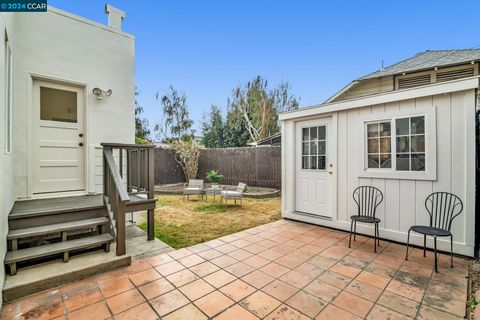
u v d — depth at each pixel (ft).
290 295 7.22
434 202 10.52
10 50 9.54
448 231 9.06
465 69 19.62
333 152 13.84
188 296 7.16
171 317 6.23
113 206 10.19
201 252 10.51
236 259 9.78
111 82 14.30
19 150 11.39
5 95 8.37
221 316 6.27
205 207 20.35
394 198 11.66
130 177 13.47
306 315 6.31
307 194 15.42
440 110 10.37
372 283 7.90
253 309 6.56
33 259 8.66
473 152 9.62
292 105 59.21
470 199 9.70
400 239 11.45
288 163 16.20
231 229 14.03
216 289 7.55
